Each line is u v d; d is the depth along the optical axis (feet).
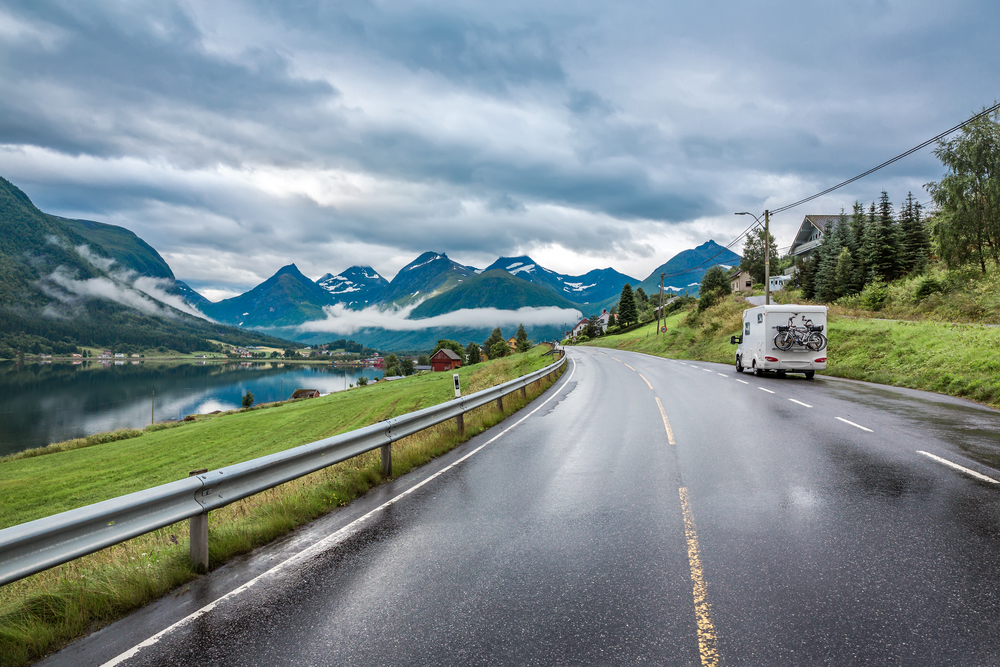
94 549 12.73
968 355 61.67
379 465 27.55
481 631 11.50
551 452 31.45
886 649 10.30
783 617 11.61
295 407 176.86
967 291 112.06
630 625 11.49
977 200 112.98
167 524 14.55
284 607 13.14
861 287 174.09
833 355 88.22
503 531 17.97
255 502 23.17
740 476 23.77
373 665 10.37
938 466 24.54
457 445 35.50
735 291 323.78
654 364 123.34
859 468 24.45
